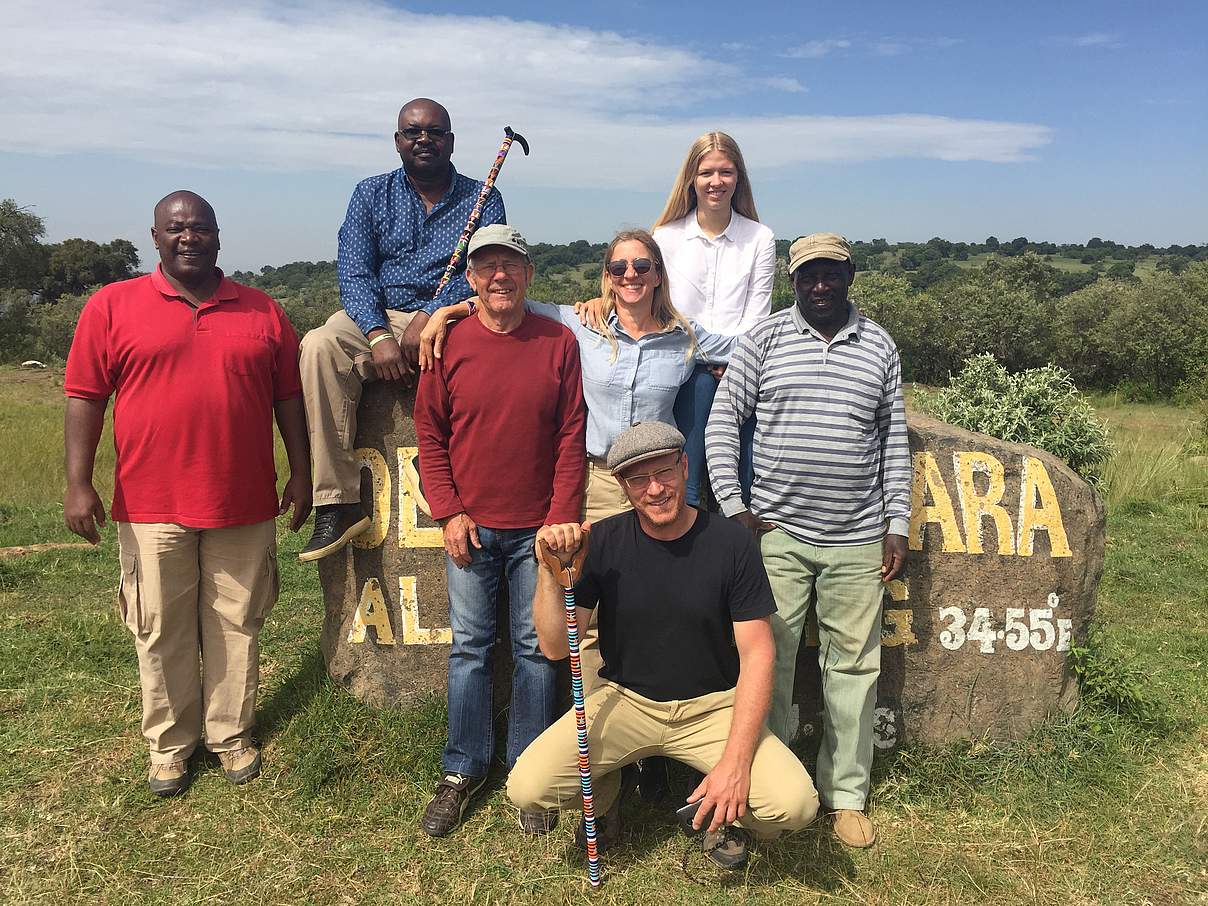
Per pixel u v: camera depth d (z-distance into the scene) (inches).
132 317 125.2
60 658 181.2
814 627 147.3
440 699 153.3
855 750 131.4
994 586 150.0
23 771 141.5
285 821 131.0
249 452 131.5
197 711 140.3
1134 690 155.0
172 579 131.7
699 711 117.0
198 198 125.1
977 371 375.6
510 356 123.6
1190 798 138.3
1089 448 346.0
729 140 145.1
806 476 124.8
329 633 156.9
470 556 128.9
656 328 129.9
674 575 113.2
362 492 151.9
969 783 142.2
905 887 119.7
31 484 332.2
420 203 146.3
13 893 115.7
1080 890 119.1
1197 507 335.9
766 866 123.3
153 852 124.0
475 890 117.8
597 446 129.6
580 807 120.1
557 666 134.3
